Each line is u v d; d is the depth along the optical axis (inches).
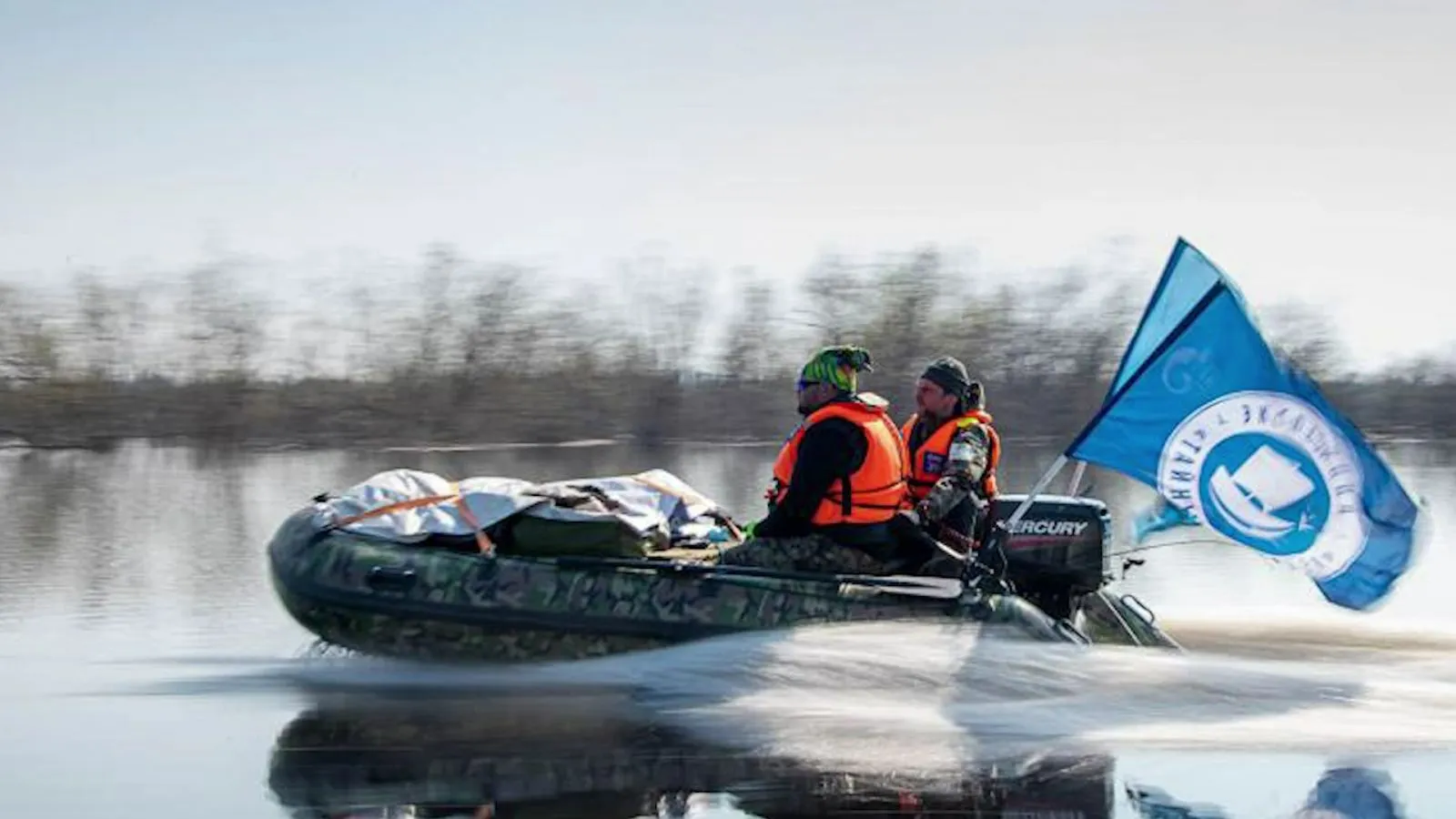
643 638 271.4
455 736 242.8
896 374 1194.6
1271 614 347.3
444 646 277.0
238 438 1242.6
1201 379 292.0
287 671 294.2
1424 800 207.3
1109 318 1204.5
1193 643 311.0
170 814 203.0
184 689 281.1
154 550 510.9
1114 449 295.3
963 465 282.2
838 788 214.4
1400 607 405.4
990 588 278.4
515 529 283.9
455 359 1233.4
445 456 1068.5
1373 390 1306.6
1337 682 270.5
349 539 283.3
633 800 209.2
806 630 268.5
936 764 226.2
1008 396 1205.1
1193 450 291.9
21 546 521.3
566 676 271.0
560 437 1229.7
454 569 277.4
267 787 215.5
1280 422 288.0
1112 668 264.7
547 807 205.8
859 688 259.0
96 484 813.9
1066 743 237.9
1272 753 232.8
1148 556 531.2
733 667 263.4
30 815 202.8
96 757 232.1
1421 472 922.7
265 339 1240.2
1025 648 266.5
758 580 273.4
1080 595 289.0
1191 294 293.3
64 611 378.3
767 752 233.0
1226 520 290.5
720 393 1230.9
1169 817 200.7
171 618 366.9
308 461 1016.9
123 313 1240.8
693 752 233.3
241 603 389.7
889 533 282.4
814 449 278.5
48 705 268.5
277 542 291.6
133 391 1240.2
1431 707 257.9
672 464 948.6
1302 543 286.8
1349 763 227.3
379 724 251.3
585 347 1235.9
